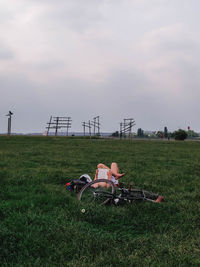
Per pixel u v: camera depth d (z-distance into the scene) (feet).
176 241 13.99
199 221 17.06
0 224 15.01
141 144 124.36
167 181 31.35
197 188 27.94
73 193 23.68
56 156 57.62
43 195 21.95
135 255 12.28
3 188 24.62
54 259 11.98
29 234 13.92
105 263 11.59
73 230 14.52
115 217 17.25
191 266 11.46
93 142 130.00
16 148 80.23
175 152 78.54
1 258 11.85
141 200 20.88
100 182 20.25
